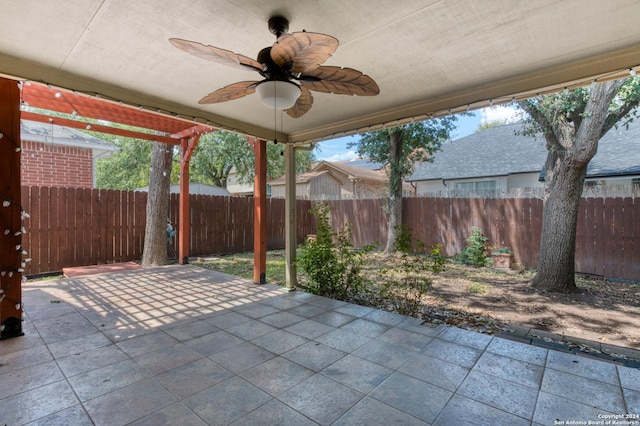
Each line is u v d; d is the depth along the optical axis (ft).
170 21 7.05
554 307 13.94
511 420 6.15
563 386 7.34
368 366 8.26
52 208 20.07
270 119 14.46
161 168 22.48
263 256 17.29
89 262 21.58
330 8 6.52
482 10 6.59
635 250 18.74
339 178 61.16
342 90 7.72
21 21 7.02
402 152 28.81
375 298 15.01
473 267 23.26
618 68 8.34
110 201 22.59
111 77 10.04
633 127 31.40
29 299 14.05
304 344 9.59
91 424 5.94
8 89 9.91
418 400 6.79
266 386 7.30
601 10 6.57
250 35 7.64
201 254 27.48
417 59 8.73
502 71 9.50
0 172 9.75
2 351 8.98
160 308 12.98
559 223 16.57
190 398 6.81
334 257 15.44
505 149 39.45
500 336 10.59
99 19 6.97
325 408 6.50
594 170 26.91
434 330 10.74
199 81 10.41
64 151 24.75
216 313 12.41
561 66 9.12
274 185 60.39
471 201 25.89
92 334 10.25
